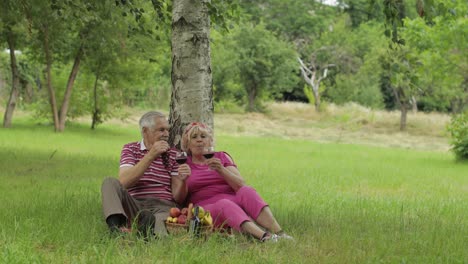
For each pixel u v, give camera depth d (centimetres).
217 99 5322
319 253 618
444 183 1570
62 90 3188
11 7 1661
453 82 2588
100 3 1301
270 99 5922
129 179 705
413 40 2441
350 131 4450
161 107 5150
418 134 4416
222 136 3400
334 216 884
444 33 2353
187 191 733
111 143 2408
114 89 3306
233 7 1102
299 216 851
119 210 654
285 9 6869
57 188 1136
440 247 673
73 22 2225
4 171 1388
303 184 1395
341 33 6306
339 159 2280
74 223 727
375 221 855
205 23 880
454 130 2352
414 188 1429
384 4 820
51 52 2859
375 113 5188
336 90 6119
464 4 2205
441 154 2812
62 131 2892
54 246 635
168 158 743
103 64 3022
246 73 5369
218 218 679
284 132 4131
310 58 6250
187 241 620
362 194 1267
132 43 2659
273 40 5428
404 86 4338
